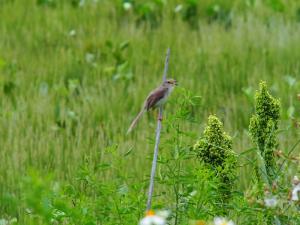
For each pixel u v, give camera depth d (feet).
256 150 27.96
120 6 67.05
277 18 63.57
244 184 36.65
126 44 59.21
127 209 26.48
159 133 27.12
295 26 62.39
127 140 43.34
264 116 29.48
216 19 65.98
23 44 60.90
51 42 60.95
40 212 22.07
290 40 58.54
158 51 58.44
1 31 62.85
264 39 59.06
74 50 59.41
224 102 49.57
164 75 28.32
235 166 28.60
